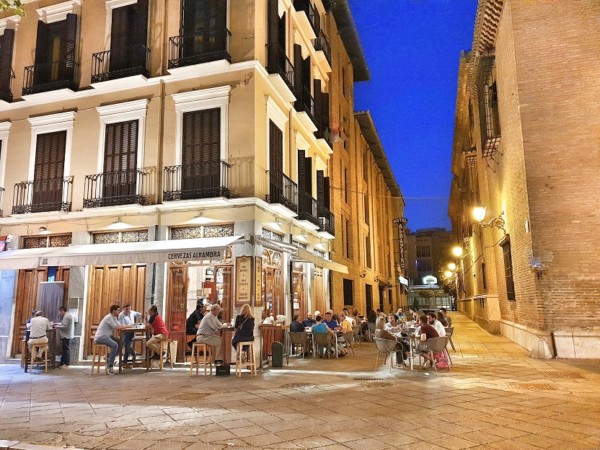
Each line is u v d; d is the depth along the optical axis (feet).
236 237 38.27
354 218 89.25
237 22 42.88
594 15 41.73
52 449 16.74
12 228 46.50
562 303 38.50
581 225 39.06
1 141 48.65
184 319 40.45
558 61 41.75
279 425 19.19
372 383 29.04
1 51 49.83
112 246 40.47
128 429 19.04
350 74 94.84
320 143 63.10
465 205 113.50
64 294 43.70
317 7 68.28
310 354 47.06
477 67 62.39
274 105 45.78
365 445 16.44
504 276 59.41
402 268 162.81
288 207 45.78
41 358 39.11
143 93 44.29
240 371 33.04
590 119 40.34
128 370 37.45
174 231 41.96
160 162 42.68
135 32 45.44
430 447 16.14
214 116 41.96
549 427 18.43
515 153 45.21
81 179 44.91
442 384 28.22
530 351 43.24
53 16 49.14
